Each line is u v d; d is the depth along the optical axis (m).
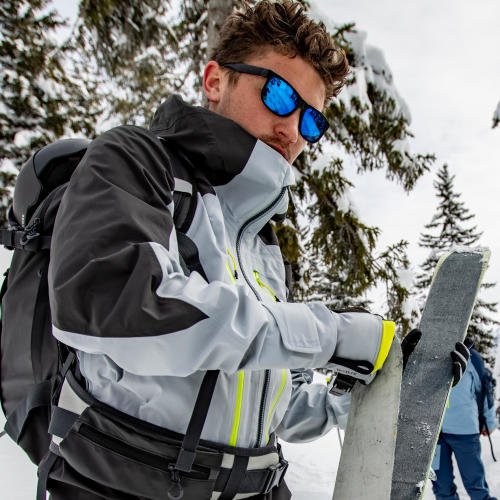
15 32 6.93
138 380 0.62
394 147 5.46
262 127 0.93
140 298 0.48
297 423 1.01
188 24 4.91
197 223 0.73
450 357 0.90
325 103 1.08
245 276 0.81
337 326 0.64
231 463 0.68
